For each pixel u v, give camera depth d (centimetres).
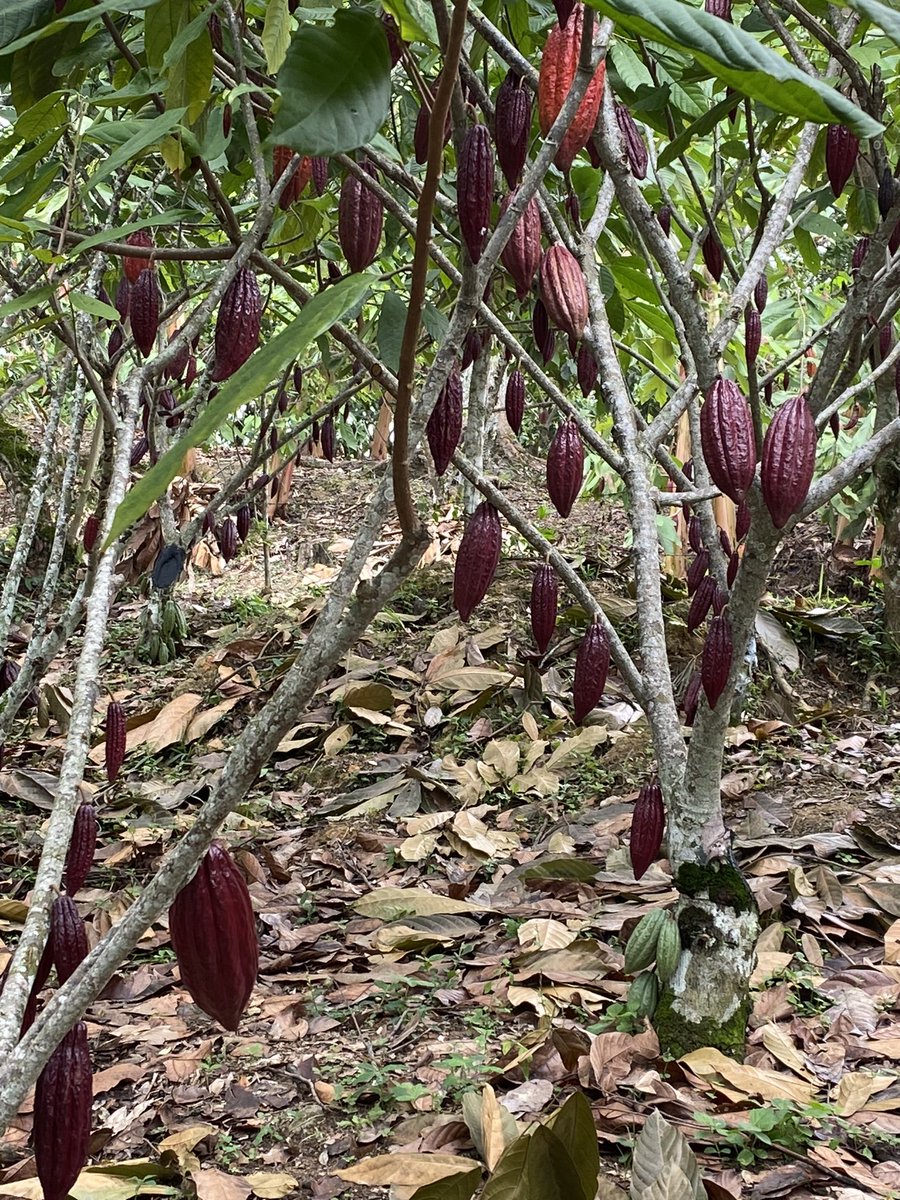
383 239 309
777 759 404
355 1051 244
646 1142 173
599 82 118
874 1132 196
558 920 294
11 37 145
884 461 446
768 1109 195
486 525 119
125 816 423
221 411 58
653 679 222
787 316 492
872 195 260
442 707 473
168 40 144
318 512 837
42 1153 82
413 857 349
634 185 182
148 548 580
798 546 646
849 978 258
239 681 529
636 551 225
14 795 440
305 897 337
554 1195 158
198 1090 236
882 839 324
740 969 218
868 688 486
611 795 391
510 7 209
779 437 112
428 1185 167
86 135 144
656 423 235
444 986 269
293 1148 212
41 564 668
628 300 328
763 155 362
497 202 213
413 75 92
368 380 375
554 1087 218
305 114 74
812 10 191
